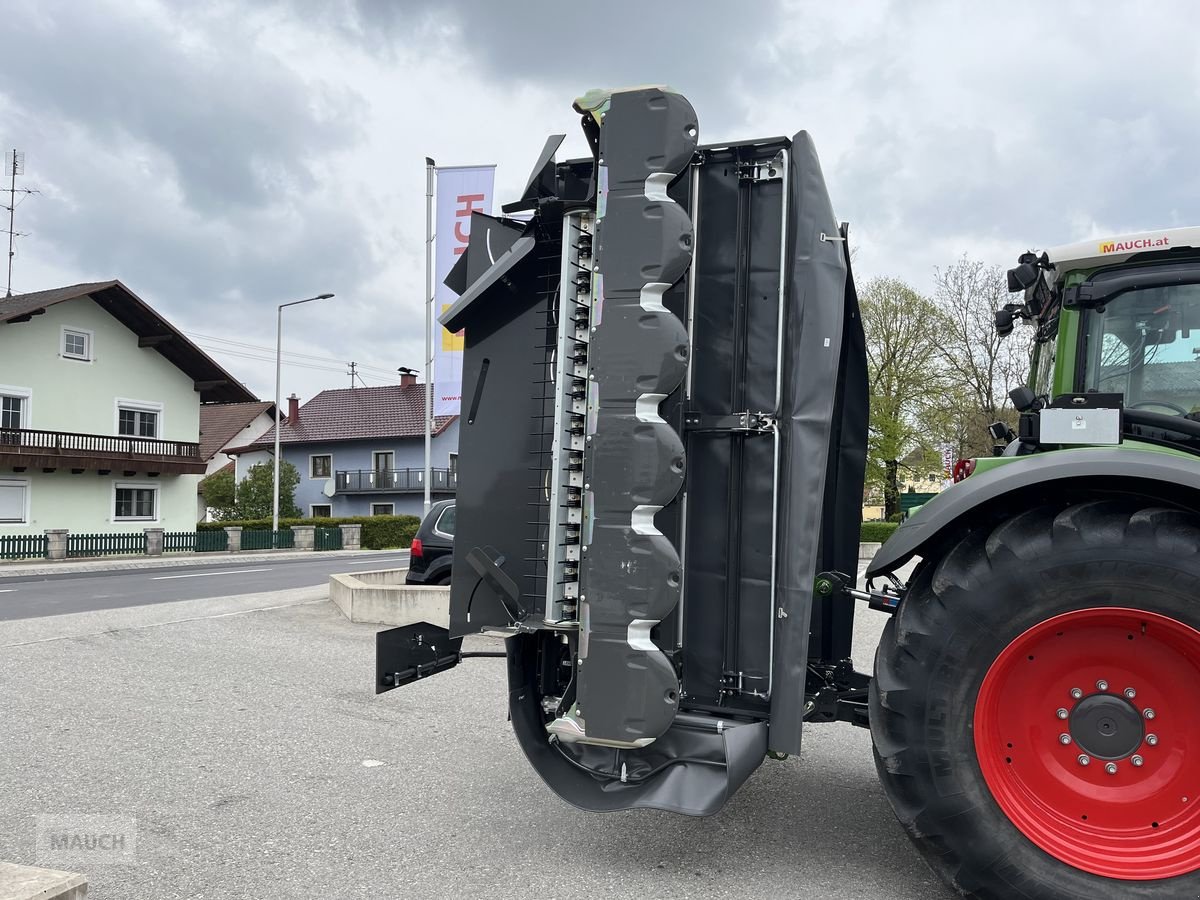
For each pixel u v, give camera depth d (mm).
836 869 3090
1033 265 3490
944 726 2668
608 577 2875
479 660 7230
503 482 3514
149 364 32938
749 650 3080
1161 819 2609
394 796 3881
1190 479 2531
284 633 8383
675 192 3227
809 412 2980
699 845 3322
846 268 3609
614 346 2889
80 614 9406
